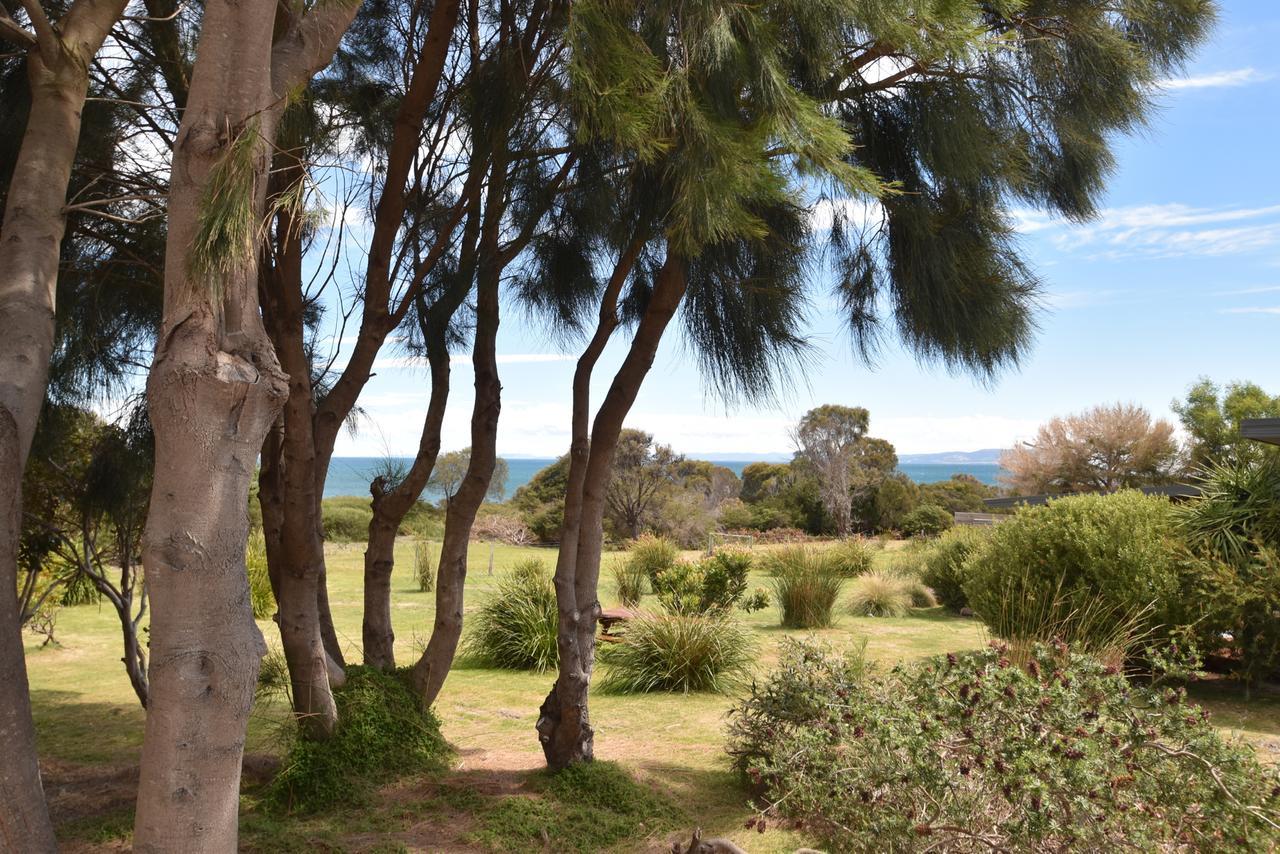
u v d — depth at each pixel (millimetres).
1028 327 3895
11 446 2361
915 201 3639
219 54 2107
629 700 6945
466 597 12172
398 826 4004
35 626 8688
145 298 4535
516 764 5020
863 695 3680
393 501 5148
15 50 3717
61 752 5387
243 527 2135
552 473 36125
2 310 2508
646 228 3543
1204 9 3625
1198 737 2779
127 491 4633
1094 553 7766
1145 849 2537
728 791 4625
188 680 2029
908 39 2811
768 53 2689
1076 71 3527
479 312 4707
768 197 2896
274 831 3898
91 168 4113
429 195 4777
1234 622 7086
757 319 3842
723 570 11312
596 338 4633
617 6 2662
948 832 2727
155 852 2004
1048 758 2633
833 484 35125
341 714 4543
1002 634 8016
